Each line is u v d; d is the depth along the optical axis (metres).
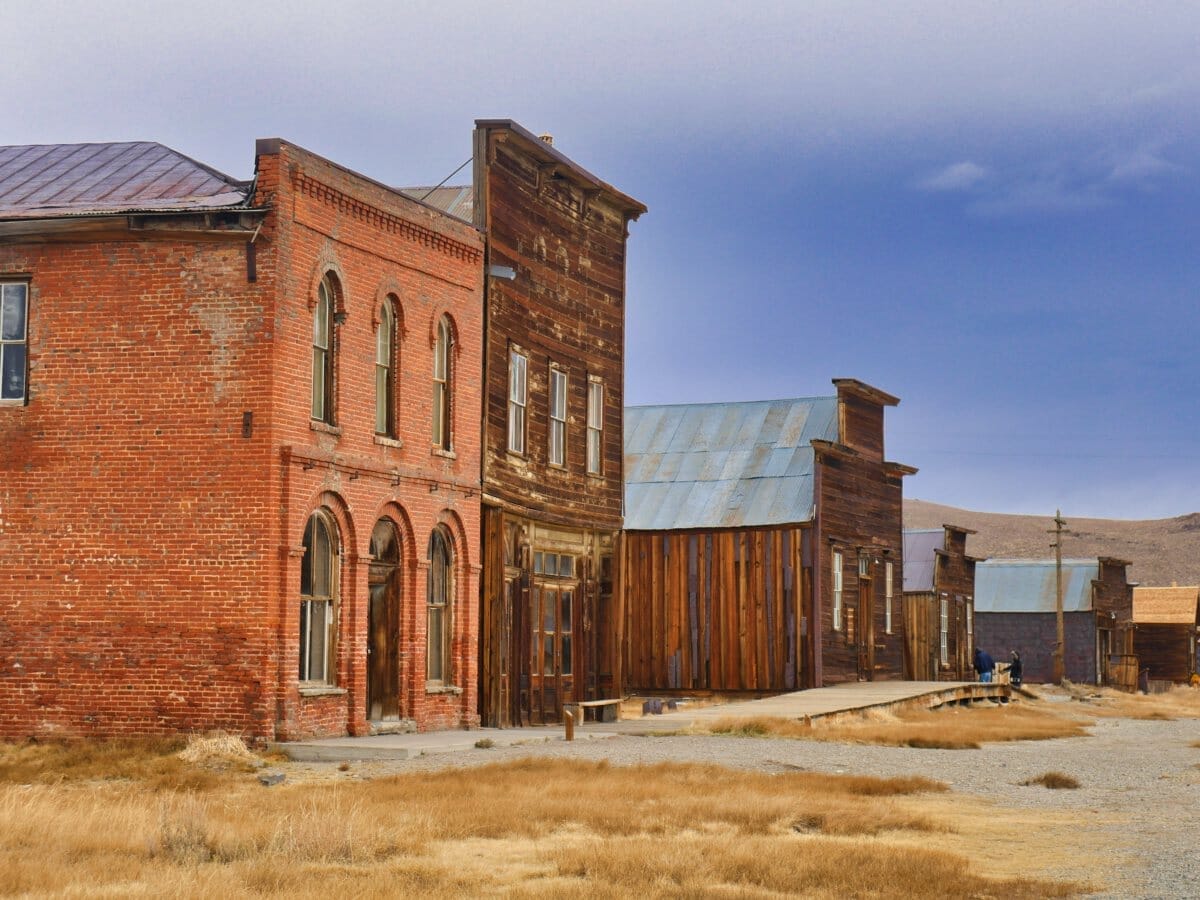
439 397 29.45
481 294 30.56
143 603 23.75
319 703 24.78
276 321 23.88
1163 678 82.94
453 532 29.47
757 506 47.09
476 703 29.95
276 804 16.95
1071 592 74.44
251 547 23.55
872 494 50.44
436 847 14.65
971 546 191.88
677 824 16.30
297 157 24.55
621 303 37.06
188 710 23.52
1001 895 12.71
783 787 19.83
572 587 34.62
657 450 50.94
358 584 26.00
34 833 14.09
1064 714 45.97
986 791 21.12
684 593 47.16
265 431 23.66
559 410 34.22
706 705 41.41
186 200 24.78
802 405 51.06
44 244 24.45
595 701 34.00
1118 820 17.89
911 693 41.41
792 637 45.69
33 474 24.20
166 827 14.11
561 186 34.09
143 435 23.98
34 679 23.92
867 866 13.66
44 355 24.36
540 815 16.50
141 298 24.17
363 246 26.55
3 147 29.14
